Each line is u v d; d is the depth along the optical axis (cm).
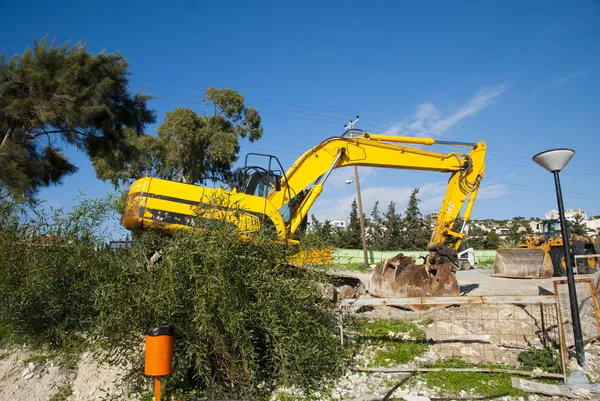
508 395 491
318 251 613
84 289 620
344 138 1058
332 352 551
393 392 505
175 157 2444
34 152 1586
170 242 505
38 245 659
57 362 586
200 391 484
